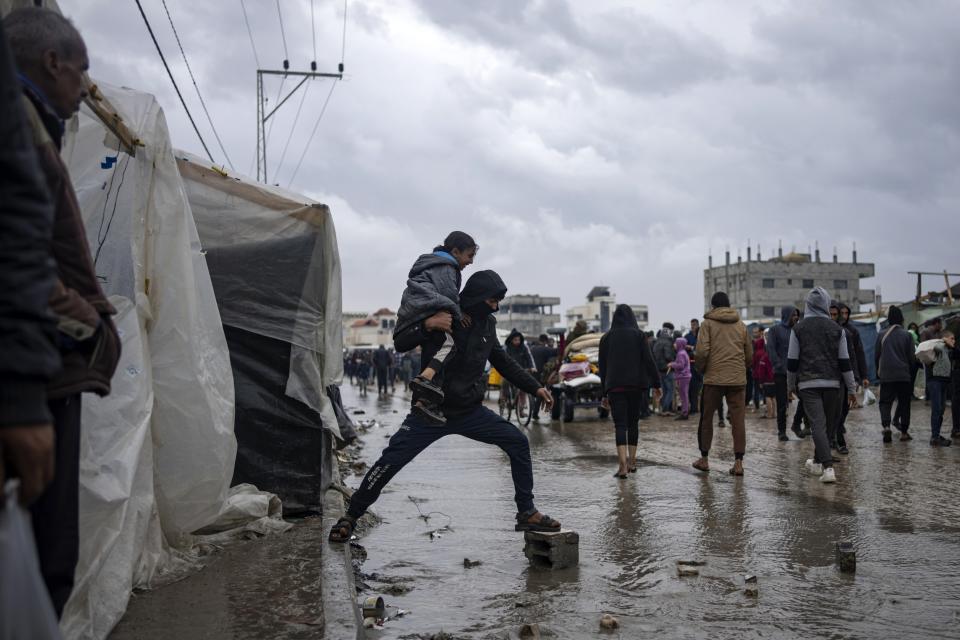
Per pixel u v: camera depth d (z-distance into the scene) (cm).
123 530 390
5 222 170
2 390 170
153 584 436
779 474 936
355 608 397
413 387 541
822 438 870
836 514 697
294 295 654
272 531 571
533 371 1692
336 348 683
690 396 1894
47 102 240
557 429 1630
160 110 466
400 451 546
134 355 407
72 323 224
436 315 538
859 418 1641
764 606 453
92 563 339
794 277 9844
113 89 455
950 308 2341
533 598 477
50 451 176
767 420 1659
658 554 571
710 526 656
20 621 153
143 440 396
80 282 241
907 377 1191
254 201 651
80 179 411
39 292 173
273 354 645
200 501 484
